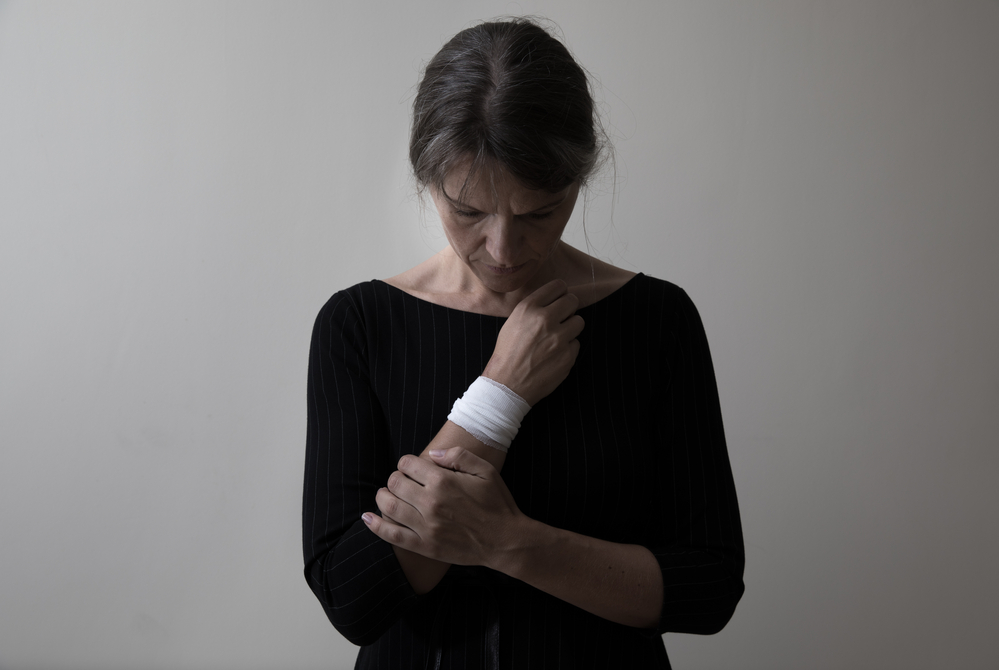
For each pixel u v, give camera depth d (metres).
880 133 1.72
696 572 0.76
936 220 1.75
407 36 1.69
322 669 1.85
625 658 0.83
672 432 0.84
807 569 1.85
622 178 1.71
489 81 0.64
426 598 0.82
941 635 1.86
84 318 1.72
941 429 1.81
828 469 1.82
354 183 1.71
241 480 1.79
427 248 1.72
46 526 1.78
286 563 1.82
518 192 0.66
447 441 0.75
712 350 1.78
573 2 1.67
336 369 0.85
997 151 1.73
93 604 1.80
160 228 1.71
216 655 1.84
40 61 1.66
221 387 1.76
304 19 1.67
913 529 1.84
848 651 1.88
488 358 0.84
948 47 1.70
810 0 1.68
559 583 0.72
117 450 1.77
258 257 1.73
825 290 1.76
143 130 1.68
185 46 1.67
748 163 1.72
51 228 1.70
